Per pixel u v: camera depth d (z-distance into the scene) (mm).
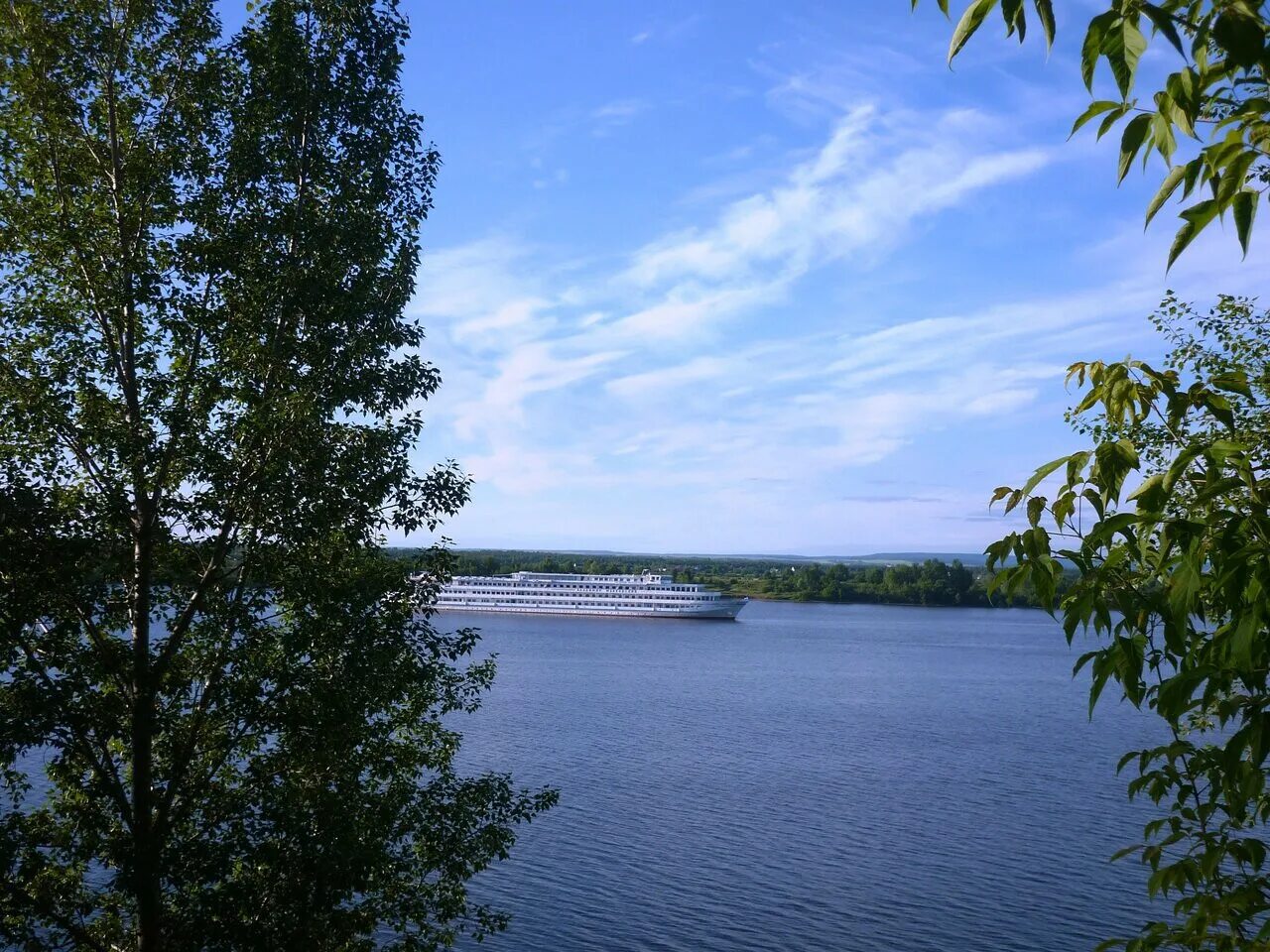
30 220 13227
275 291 14078
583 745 55969
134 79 14617
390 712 15781
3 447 12922
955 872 33688
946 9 2303
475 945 26547
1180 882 3266
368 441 14703
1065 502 2971
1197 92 2166
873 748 56562
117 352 14133
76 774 13477
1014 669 100562
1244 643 2471
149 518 13562
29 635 13086
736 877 32875
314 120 15055
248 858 13430
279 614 14734
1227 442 2742
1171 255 2402
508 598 176500
